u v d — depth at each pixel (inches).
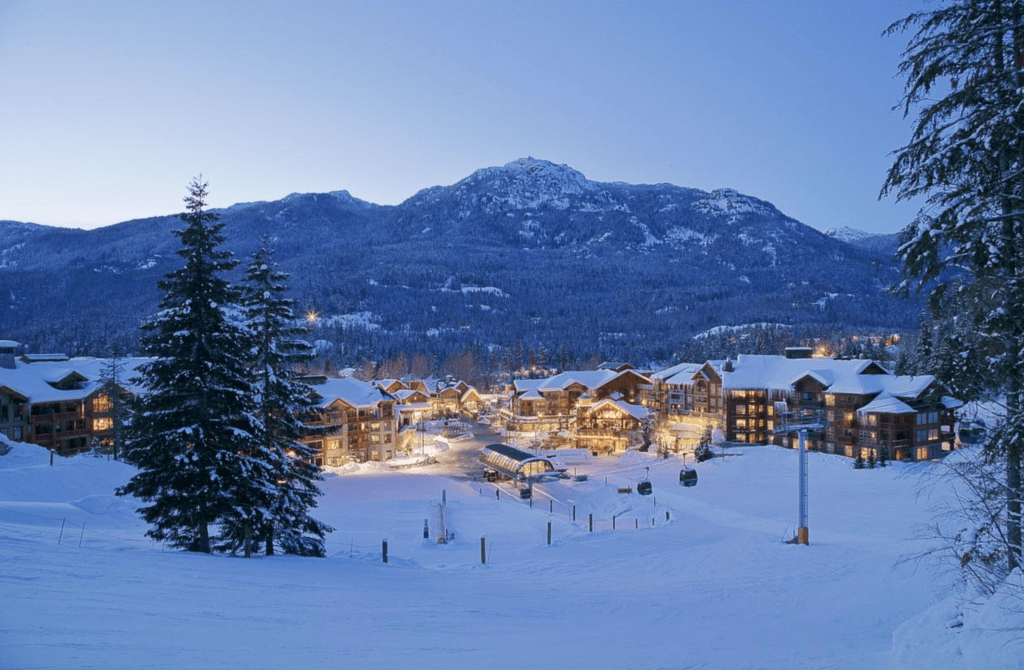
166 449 924.0
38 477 1619.1
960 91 574.9
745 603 735.1
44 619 420.2
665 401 4121.6
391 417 3634.4
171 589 565.6
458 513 2172.7
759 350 6633.9
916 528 1305.4
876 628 575.8
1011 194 551.5
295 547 1101.7
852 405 2839.6
